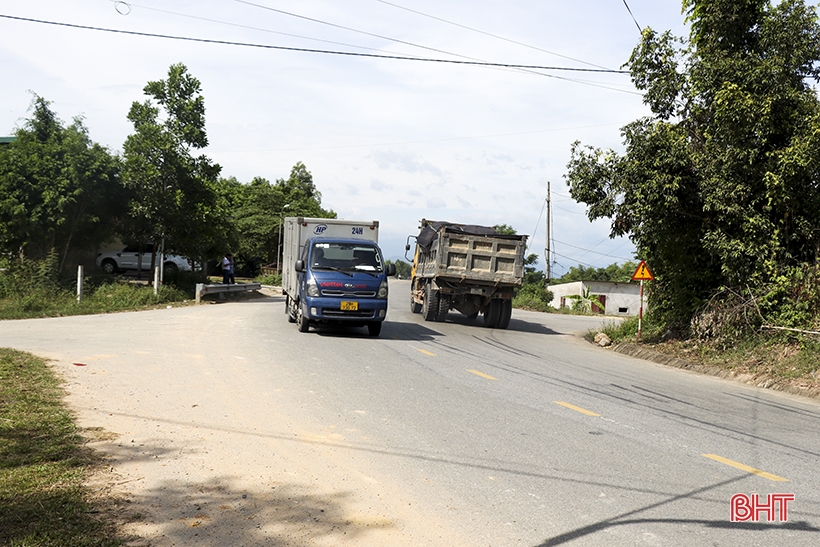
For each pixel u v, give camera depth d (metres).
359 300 15.06
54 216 24.33
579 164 16.25
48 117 26.23
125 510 4.51
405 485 5.29
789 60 14.41
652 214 15.24
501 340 17.23
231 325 16.92
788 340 13.41
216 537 4.16
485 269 19.95
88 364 10.12
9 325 15.77
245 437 6.50
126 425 6.71
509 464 5.94
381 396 8.73
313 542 4.14
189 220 28.06
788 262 14.38
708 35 16.06
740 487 5.54
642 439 7.07
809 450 6.98
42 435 6.14
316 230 17.39
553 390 9.91
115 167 26.17
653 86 16.44
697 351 15.07
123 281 28.03
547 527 4.51
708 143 15.33
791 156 13.24
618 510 4.88
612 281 53.25
